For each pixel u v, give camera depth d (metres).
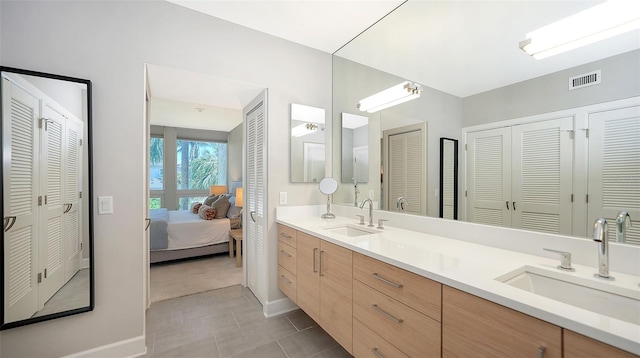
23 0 1.48
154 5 1.84
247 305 2.45
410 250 1.35
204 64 2.02
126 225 1.73
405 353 1.16
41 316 1.49
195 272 3.32
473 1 1.55
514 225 1.37
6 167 1.43
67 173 1.58
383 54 2.12
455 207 1.64
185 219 4.04
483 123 1.50
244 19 2.10
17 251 1.46
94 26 1.65
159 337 1.93
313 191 2.55
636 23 1.01
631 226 1.02
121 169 1.71
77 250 1.59
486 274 1.01
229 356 1.72
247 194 2.88
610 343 0.62
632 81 1.02
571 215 1.18
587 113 1.13
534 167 1.30
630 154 1.02
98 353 1.63
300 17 2.08
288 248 2.20
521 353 0.78
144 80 1.80
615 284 0.91
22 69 1.46
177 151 6.38
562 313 0.71
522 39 1.34
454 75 1.64
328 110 2.66
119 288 1.70
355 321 1.46
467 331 0.92
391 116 2.08
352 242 1.52
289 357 1.71
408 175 1.95
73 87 1.58
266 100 2.32
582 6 1.14
